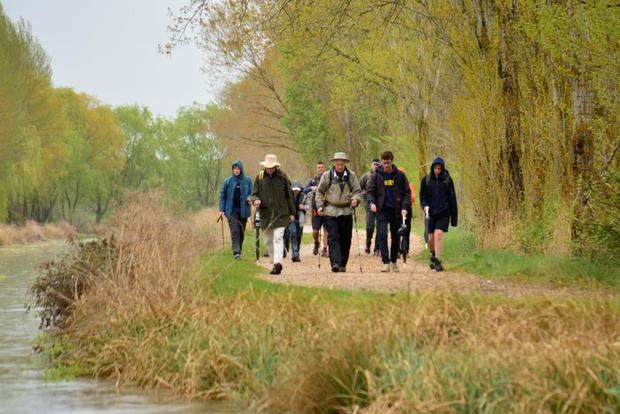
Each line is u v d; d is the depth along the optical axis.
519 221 41.91
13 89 135.12
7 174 137.38
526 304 20.67
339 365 16.94
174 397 19.64
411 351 16.81
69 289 27.97
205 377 19.91
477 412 14.74
